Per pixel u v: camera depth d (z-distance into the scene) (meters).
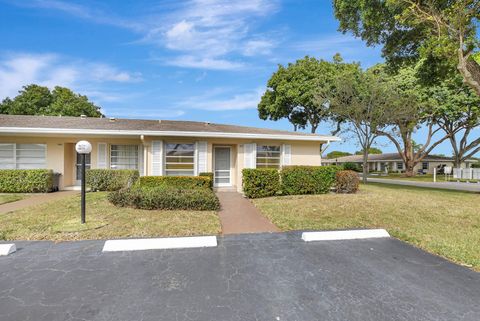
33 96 26.19
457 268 3.64
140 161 12.12
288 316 2.52
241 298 2.83
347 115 18.72
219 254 4.12
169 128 11.80
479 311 2.61
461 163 32.19
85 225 5.38
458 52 7.41
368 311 2.60
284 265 3.72
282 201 8.74
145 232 5.06
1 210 6.86
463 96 20.44
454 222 6.21
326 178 10.68
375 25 10.46
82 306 2.66
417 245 4.61
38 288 3.02
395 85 18.34
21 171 10.26
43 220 5.78
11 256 3.95
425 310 2.62
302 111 26.89
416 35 10.59
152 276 3.34
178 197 7.02
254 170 9.52
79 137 11.40
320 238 4.91
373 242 4.79
